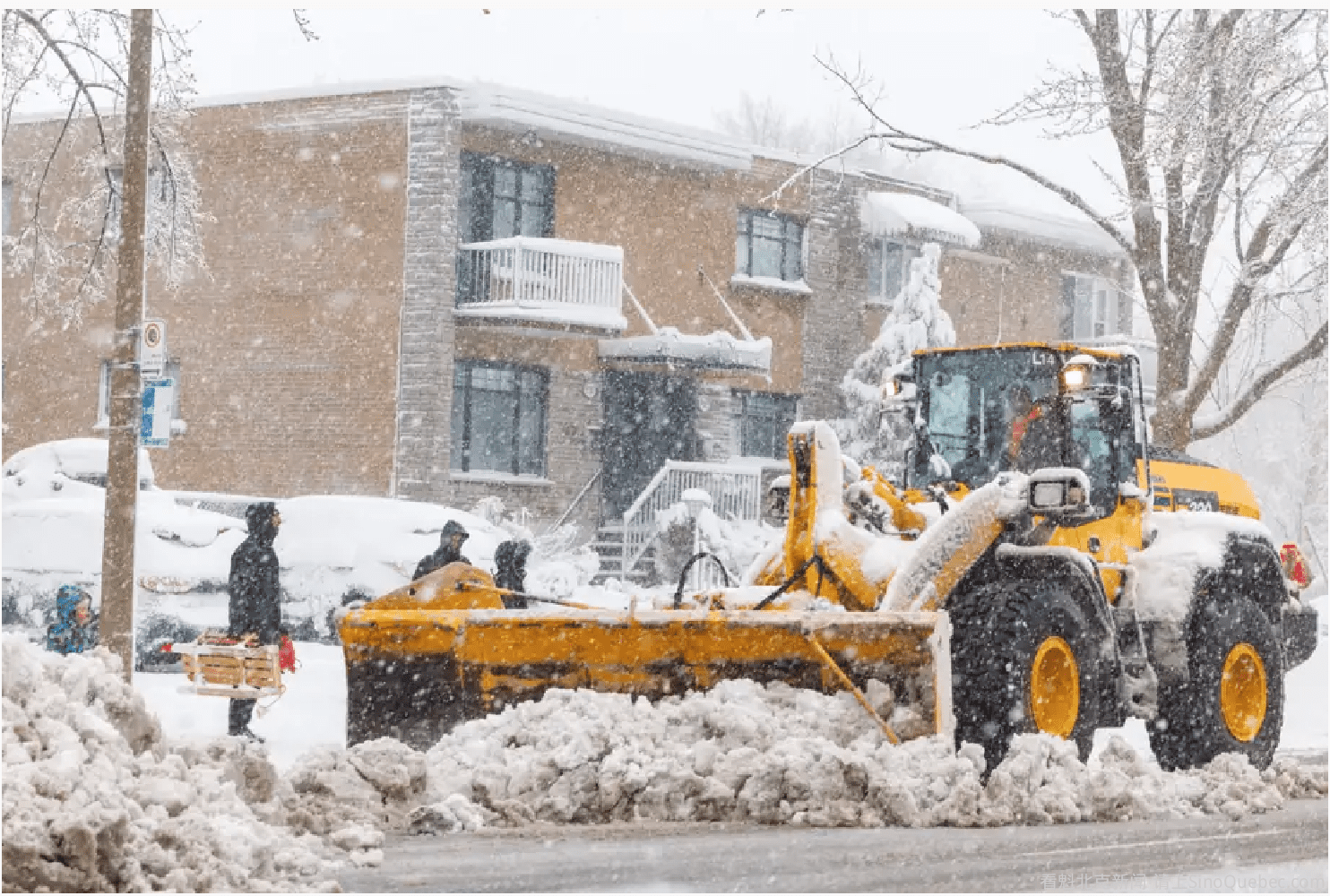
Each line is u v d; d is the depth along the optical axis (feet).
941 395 43.34
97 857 22.00
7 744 24.08
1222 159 83.05
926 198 130.41
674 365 107.86
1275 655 45.01
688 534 101.40
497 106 101.96
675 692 36.24
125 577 49.44
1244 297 85.66
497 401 106.32
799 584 39.34
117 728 27.32
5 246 112.78
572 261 104.06
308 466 104.17
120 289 50.19
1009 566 38.96
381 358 102.32
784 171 119.65
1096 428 42.78
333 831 29.30
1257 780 39.27
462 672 36.55
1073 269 141.18
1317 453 173.17
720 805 32.50
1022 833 32.37
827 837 30.83
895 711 34.78
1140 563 43.32
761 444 119.75
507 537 72.69
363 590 68.54
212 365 107.04
